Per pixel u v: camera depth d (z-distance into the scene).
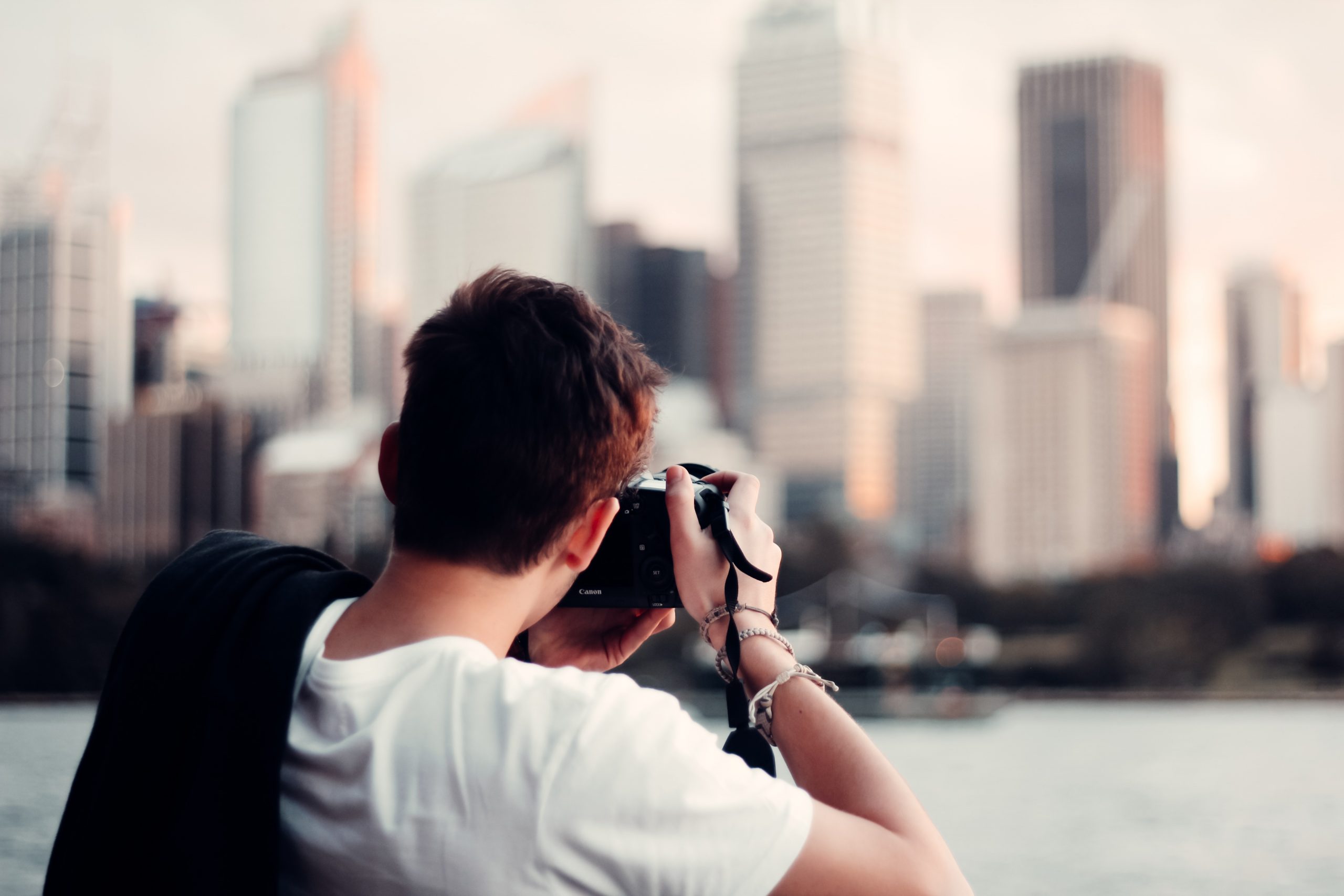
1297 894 19.38
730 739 1.45
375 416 190.25
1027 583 119.06
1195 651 94.06
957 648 85.88
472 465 1.28
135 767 1.28
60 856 1.30
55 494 150.88
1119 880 20.69
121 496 155.50
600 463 1.32
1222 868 21.75
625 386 1.34
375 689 1.25
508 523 1.30
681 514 1.48
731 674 1.47
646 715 1.24
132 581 82.19
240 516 160.25
